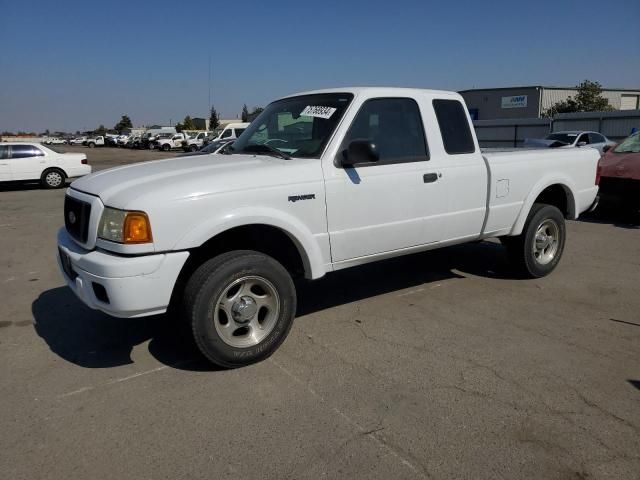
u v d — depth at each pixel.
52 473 2.64
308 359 3.87
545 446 2.80
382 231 4.37
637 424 2.99
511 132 37.31
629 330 4.35
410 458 2.72
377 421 3.05
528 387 3.42
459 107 4.96
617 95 56.00
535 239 5.64
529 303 5.02
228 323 3.66
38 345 4.21
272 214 3.71
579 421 3.03
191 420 3.09
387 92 4.45
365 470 2.63
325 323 4.58
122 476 2.62
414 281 5.77
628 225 9.15
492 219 5.19
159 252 3.36
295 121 4.45
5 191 16.69
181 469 2.66
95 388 3.49
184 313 3.55
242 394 3.38
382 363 3.79
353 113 4.21
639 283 5.63
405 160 4.47
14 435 2.96
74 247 3.78
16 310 5.05
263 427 3.01
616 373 3.60
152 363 3.85
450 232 4.90
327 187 3.99
